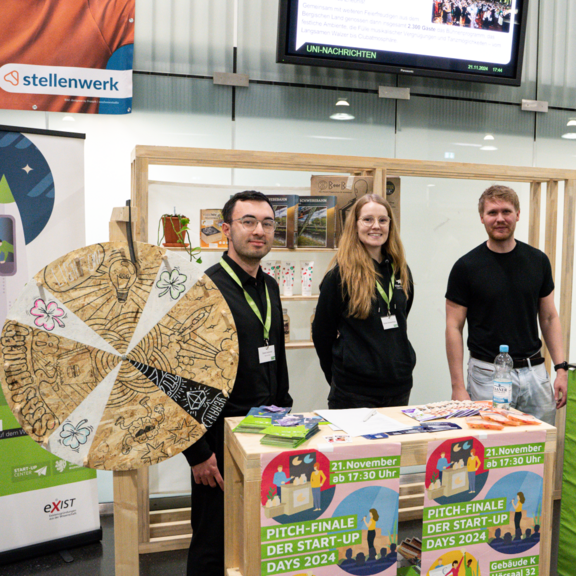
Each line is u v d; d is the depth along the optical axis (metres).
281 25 3.19
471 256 2.65
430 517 1.62
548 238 3.32
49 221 2.57
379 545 1.56
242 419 1.77
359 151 3.59
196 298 1.57
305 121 3.49
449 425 1.72
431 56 3.46
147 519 2.72
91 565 2.57
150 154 2.56
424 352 3.81
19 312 1.41
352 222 2.29
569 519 2.24
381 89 3.56
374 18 3.33
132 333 1.51
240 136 3.39
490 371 2.58
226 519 1.74
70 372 1.46
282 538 1.48
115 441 1.50
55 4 2.99
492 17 3.51
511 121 3.86
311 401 3.22
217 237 2.88
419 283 3.78
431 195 3.77
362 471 1.53
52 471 2.63
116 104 3.12
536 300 2.64
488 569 1.70
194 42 3.27
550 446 1.73
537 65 3.87
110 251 1.49
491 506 1.68
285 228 2.93
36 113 3.05
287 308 3.13
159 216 2.84
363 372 2.21
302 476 1.48
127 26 3.11
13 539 2.54
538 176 3.14
